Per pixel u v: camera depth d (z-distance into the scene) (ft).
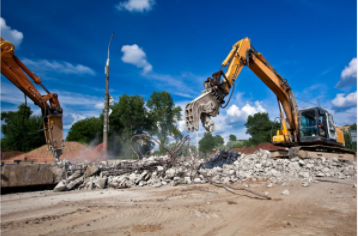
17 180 28.58
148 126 152.97
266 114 176.14
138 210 18.39
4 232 13.79
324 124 46.65
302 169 37.01
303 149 47.03
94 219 16.11
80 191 28.22
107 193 26.17
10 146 126.21
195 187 28.86
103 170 33.47
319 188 26.91
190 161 41.42
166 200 21.99
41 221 15.84
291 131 49.32
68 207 19.84
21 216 17.35
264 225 14.87
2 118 134.72
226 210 18.39
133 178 31.91
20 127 128.47
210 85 35.12
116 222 15.46
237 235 13.15
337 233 13.38
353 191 24.88
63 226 14.74
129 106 148.56
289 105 47.75
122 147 144.05
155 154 54.65
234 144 170.09
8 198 24.72
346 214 17.17
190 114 31.89
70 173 31.53
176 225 14.84
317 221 15.61
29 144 131.75
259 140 163.32
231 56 38.88
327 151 54.13
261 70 43.50
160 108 156.15
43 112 34.22
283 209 18.69
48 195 25.91
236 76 38.63
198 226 14.66
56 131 34.14
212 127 34.14
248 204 20.26
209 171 35.63
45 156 70.18
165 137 151.33
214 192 25.68
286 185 28.84
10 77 29.86
